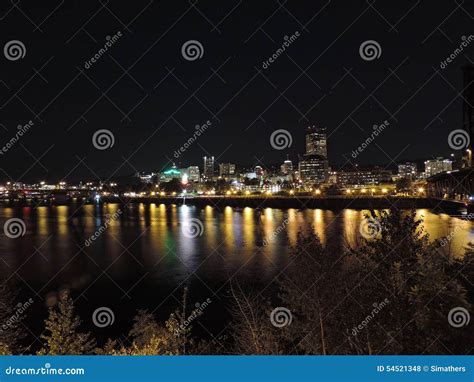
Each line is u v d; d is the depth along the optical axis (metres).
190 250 52.03
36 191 195.88
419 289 10.60
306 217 99.94
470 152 94.19
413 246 11.23
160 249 53.41
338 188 188.88
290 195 170.62
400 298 10.97
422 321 10.41
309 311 12.46
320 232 55.09
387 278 11.21
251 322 13.39
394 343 10.84
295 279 12.60
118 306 28.33
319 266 12.27
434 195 126.56
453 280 10.59
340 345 11.88
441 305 10.38
